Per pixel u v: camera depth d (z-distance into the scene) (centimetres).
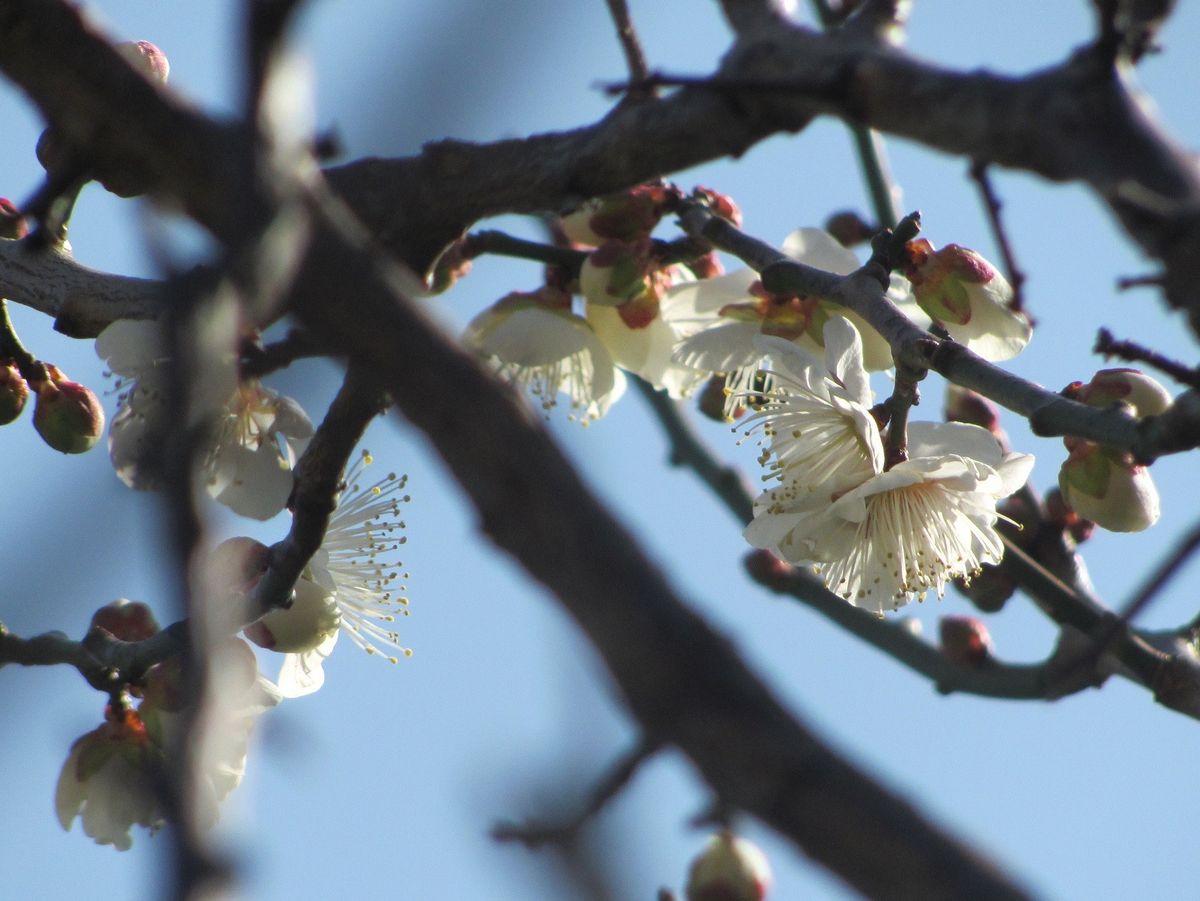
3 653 100
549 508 72
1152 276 92
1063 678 96
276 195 75
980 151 93
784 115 96
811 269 99
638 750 73
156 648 100
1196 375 95
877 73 94
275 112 76
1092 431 95
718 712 67
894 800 65
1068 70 93
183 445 67
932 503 100
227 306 74
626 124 97
